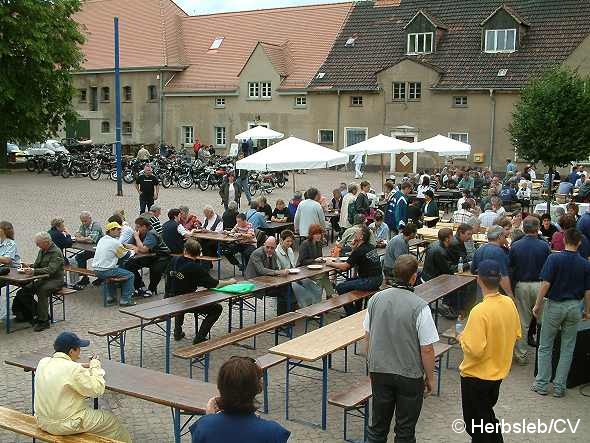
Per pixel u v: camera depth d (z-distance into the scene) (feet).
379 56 146.61
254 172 108.27
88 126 179.01
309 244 43.75
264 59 154.92
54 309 43.42
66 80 134.72
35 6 123.34
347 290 40.06
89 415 22.53
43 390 22.15
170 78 169.17
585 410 29.01
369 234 40.19
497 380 22.50
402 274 21.44
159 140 169.68
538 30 132.46
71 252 55.26
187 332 39.58
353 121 146.10
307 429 27.20
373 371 21.38
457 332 32.58
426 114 137.90
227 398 14.70
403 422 21.09
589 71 126.11
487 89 130.00
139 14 179.11
